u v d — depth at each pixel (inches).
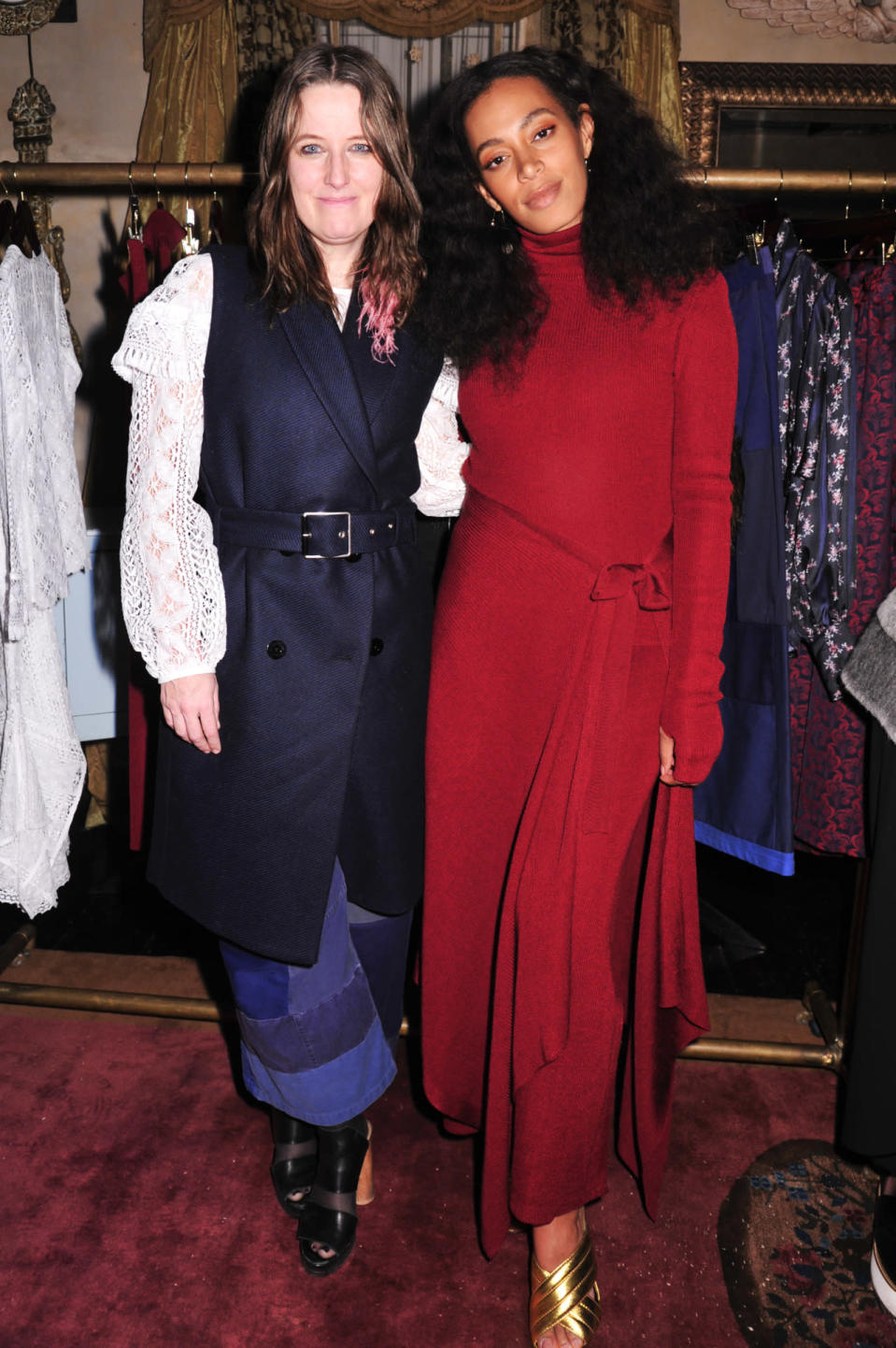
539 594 55.0
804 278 72.4
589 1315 57.2
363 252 52.6
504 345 52.7
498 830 59.0
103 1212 65.3
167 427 50.3
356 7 128.9
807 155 155.6
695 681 53.5
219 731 54.0
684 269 51.2
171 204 127.1
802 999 91.3
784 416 74.7
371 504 54.4
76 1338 56.8
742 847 71.4
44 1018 84.2
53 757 70.5
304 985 57.5
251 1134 72.2
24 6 130.7
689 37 139.5
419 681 58.0
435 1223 65.5
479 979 62.4
